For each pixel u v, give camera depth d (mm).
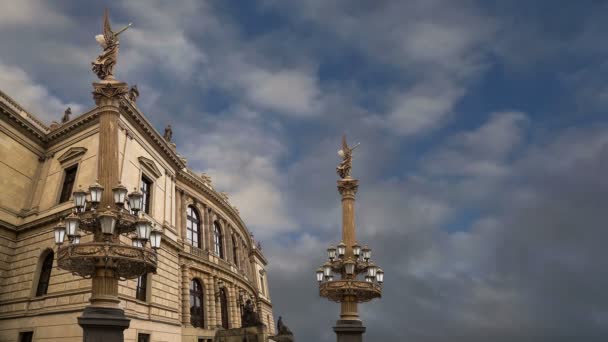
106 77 19344
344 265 25656
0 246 36062
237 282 55719
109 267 15812
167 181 43688
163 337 36844
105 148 18000
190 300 44406
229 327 50656
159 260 38531
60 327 30078
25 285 34375
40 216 36750
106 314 15195
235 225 62625
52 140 40938
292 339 41125
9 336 33188
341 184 28781
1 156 37312
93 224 16797
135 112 37219
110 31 20047
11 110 37938
